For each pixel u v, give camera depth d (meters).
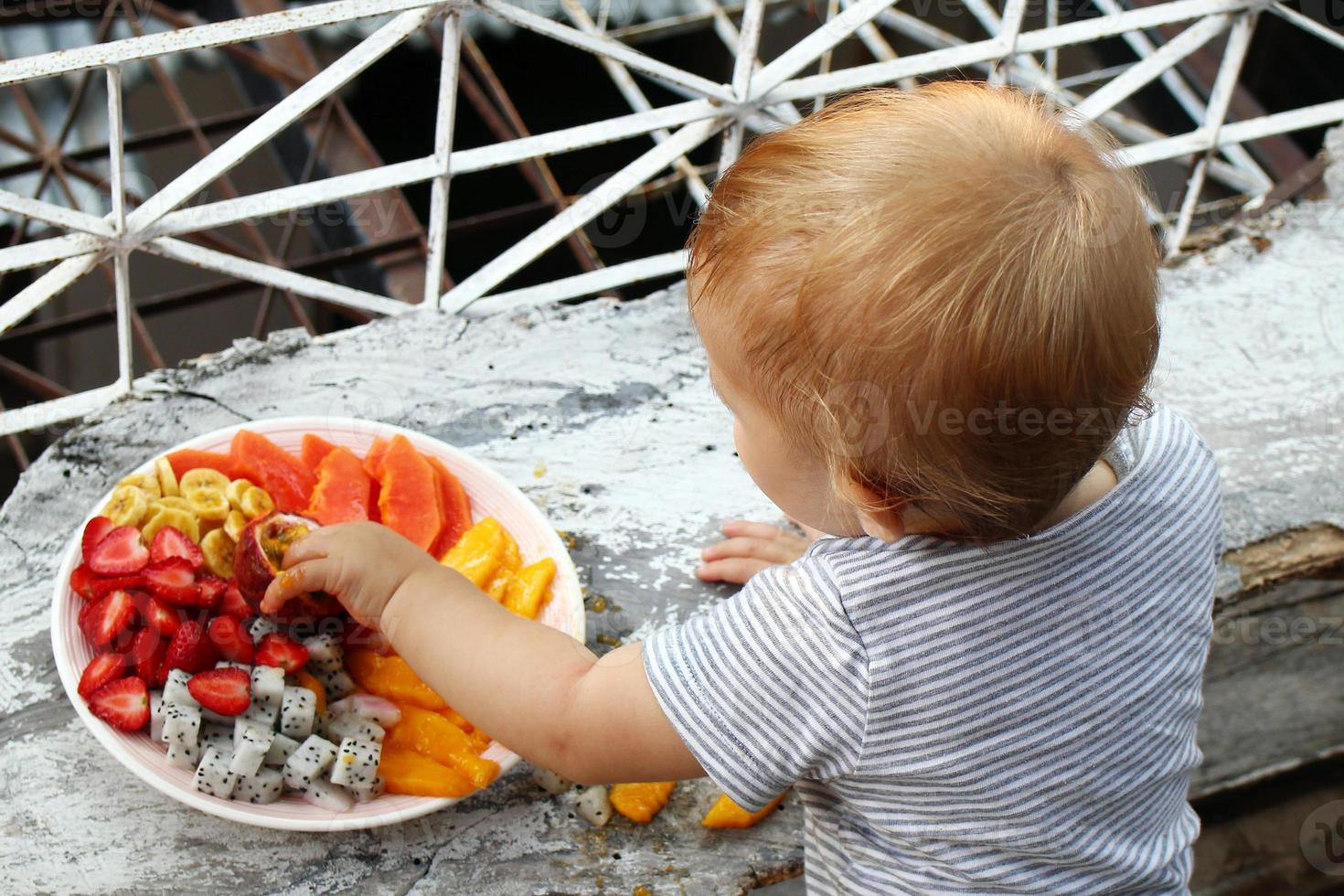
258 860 1.15
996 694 0.86
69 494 1.38
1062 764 0.89
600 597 1.36
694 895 1.18
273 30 1.29
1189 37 1.74
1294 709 1.97
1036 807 0.89
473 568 1.25
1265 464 1.52
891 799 0.91
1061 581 0.87
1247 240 1.74
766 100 1.59
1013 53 1.65
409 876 1.16
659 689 0.90
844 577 0.86
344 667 1.19
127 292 1.44
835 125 0.80
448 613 1.02
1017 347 0.73
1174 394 1.57
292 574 1.05
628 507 1.44
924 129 0.77
